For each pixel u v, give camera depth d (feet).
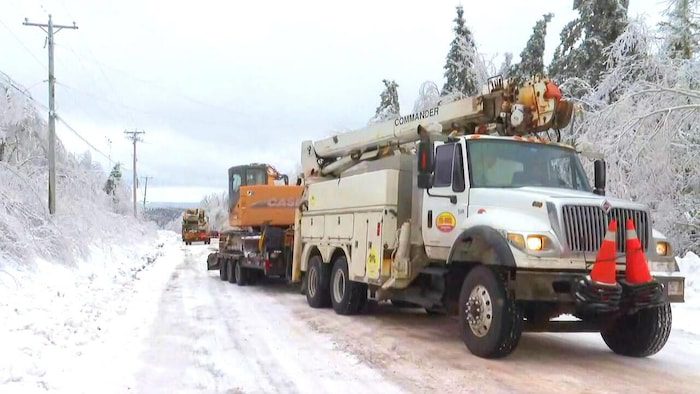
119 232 108.78
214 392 19.10
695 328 30.40
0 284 36.29
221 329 30.48
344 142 41.78
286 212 52.34
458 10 90.68
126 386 19.30
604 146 47.85
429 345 26.73
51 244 52.90
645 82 48.24
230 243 59.21
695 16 50.62
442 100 72.38
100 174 104.68
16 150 73.36
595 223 22.67
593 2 74.49
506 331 22.72
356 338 28.43
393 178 31.68
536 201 23.03
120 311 34.96
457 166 26.68
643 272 21.85
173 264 85.30
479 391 19.24
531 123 28.58
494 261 22.68
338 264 37.32
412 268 29.86
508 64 78.48
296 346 26.35
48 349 23.04
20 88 65.67
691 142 48.80
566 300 21.84
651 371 22.08
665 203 50.06
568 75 76.23
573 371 21.95
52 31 78.89
